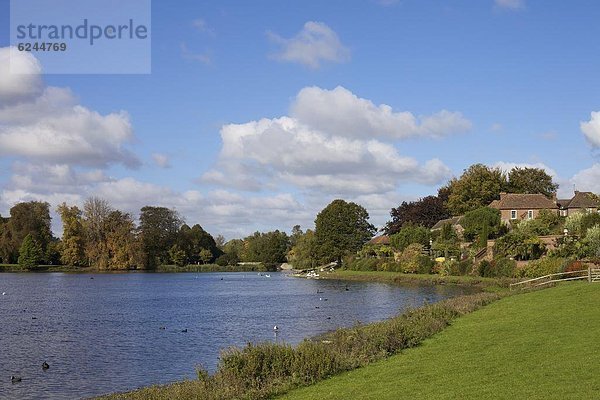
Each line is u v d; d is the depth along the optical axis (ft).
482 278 291.38
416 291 275.18
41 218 540.93
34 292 306.96
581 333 94.99
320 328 160.35
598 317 109.81
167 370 109.50
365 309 208.33
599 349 81.66
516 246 290.15
